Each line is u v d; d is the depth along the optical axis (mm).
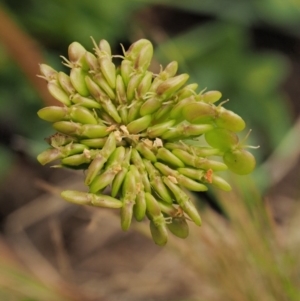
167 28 387
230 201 210
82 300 274
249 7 365
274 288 210
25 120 325
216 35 365
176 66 158
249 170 156
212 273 221
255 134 359
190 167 154
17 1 322
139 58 156
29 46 258
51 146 156
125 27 344
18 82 315
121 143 154
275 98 365
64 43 330
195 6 367
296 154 338
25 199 338
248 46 394
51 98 240
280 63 367
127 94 155
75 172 291
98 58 157
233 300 219
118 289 311
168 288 300
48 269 314
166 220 157
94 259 337
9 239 333
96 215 219
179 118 156
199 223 151
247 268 213
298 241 238
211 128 153
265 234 210
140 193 150
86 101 155
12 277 247
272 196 350
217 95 154
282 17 363
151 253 335
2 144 329
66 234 341
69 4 317
